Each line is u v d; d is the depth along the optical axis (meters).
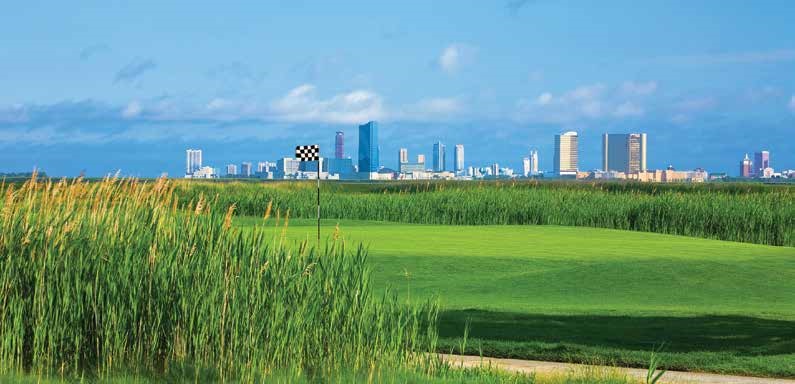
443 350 13.36
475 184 55.69
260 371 9.71
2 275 10.01
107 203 11.12
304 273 10.84
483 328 15.05
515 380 10.65
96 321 9.90
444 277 21.69
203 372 9.53
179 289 10.13
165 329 10.15
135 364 9.79
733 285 20.69
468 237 31.06
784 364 12.15
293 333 10.27
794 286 20.70
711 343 13.80
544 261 24.09
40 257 10.19
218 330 9.95
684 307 17.80
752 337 14.35
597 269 22.42
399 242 28.47
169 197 11.41
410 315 11.88
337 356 10.41
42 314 9.77
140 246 10.65
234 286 10.18
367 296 11.25
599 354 12.94
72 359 9.84
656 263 23.16
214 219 11.28
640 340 14.04
